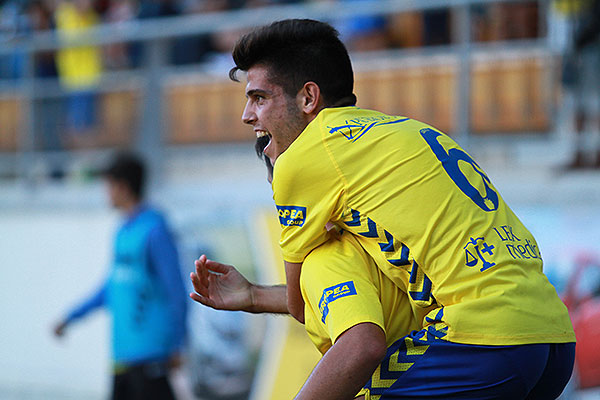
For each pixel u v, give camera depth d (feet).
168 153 75.00
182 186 73.00
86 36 77.82
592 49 59.16
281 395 59.67
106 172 55.72
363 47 66.28
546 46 59.57
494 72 61.00
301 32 26.30
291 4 75.36
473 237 23.93
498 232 24.47
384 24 65.87
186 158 74.18
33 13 87.86
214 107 73.00
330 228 26.21
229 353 63.05
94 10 85.20
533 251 25.35
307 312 26.27
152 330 53.62
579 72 58.85
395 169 24.59
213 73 72.95
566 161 59.06
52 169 80.23
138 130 76.02
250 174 71.10
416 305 24.93
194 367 64.95
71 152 79.30
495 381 23.40
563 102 59.36
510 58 60.49
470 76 61.36
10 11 88.43
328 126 25.26
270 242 64.03
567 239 56.24
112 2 86.48
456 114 62.03
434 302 24.58
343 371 23.29
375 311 24.39
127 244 54.34
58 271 76.43
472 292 23.59
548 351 23.99
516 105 60.54
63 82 79.92
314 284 25.25
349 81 26.99
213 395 63.57
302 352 59.36
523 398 23.89
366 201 24.58
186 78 74.18
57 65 80.38
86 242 75.10
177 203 71.05
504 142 60.85
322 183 24.93
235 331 62.95
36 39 80.79
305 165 24.94
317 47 26.30
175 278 53.47
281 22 26.61
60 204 77.41
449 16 62.90
